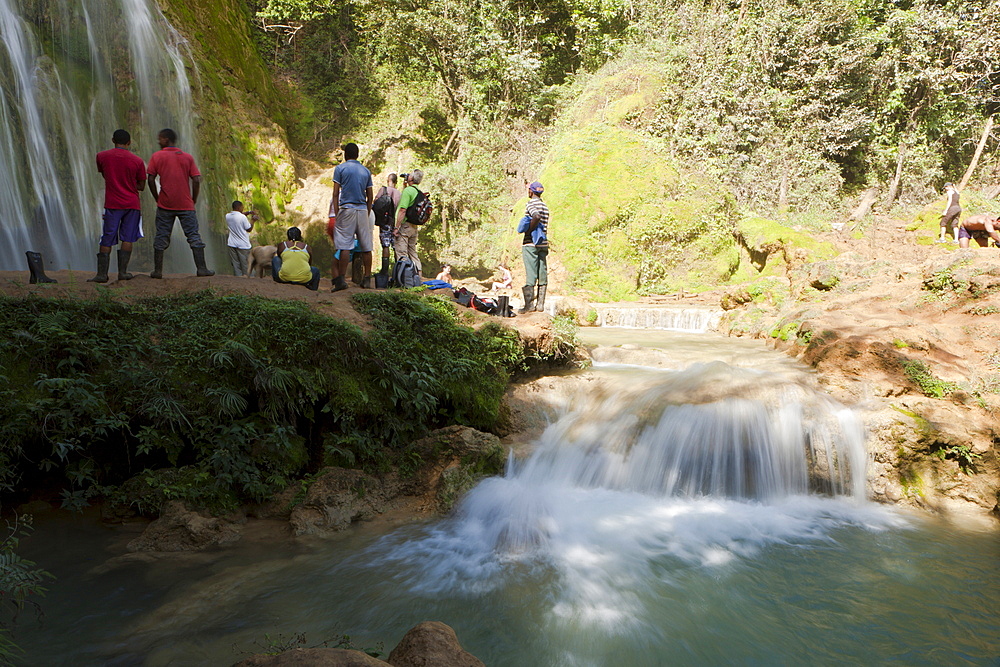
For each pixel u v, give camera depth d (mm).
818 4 21750
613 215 17812
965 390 6973
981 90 22328
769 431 6703
